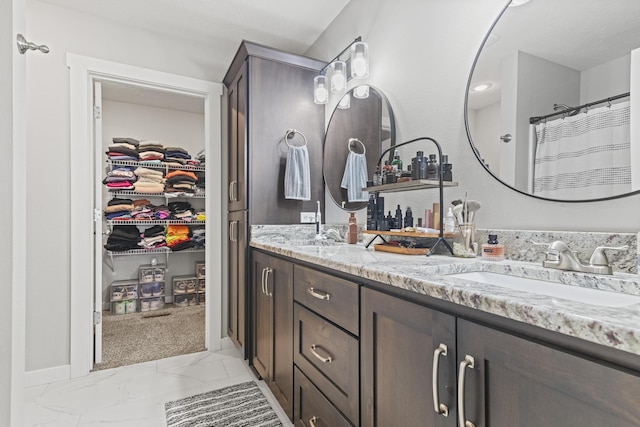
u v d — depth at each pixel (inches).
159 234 136.6
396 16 66.2
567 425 18.3
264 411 63.4
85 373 79.0
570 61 38.8
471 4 51.1
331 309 42.3
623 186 33.9
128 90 125.5
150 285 134.3
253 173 79.5
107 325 115.1
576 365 17.9
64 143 78.7
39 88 76.4
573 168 38.0
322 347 44.7
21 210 38.6
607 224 35.4
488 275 40.0
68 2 78.4
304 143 86.3
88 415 62.0
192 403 66.1
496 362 22.2
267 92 81.7
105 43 84.5
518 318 20.5
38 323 75.4
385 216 63.5
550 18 41.0
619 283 29.1
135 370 81.4
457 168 52.9
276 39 95.7
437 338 26.7
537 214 41.8
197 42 96.3
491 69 47.6
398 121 65.5
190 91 95.6
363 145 74.8
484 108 48.4
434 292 26.5
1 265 33.5
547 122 40.8
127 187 127.8
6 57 34.1
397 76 65.9
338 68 72.7
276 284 62.4
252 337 78.0
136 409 64.0
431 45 58.1
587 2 37.7
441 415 26.2
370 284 35.5
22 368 39.3
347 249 61.0
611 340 16.0
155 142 143.4
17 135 36.9
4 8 33.7
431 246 53.7
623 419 16.1
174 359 88.3
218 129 98.4
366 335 35.4
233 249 91.4
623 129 34.2
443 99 55.6
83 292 79.6
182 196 138.4
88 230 80.9
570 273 32.7
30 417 61.4
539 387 19.7
